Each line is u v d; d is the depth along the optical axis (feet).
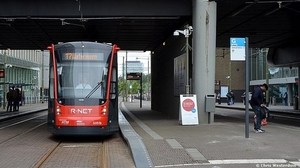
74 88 44.60
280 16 69.67
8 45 102.73
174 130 48.80
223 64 213.25
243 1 57.77
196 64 58.34
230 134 44.11
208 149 34.35
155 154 32.24
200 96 57.88
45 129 59.82
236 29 83.30
